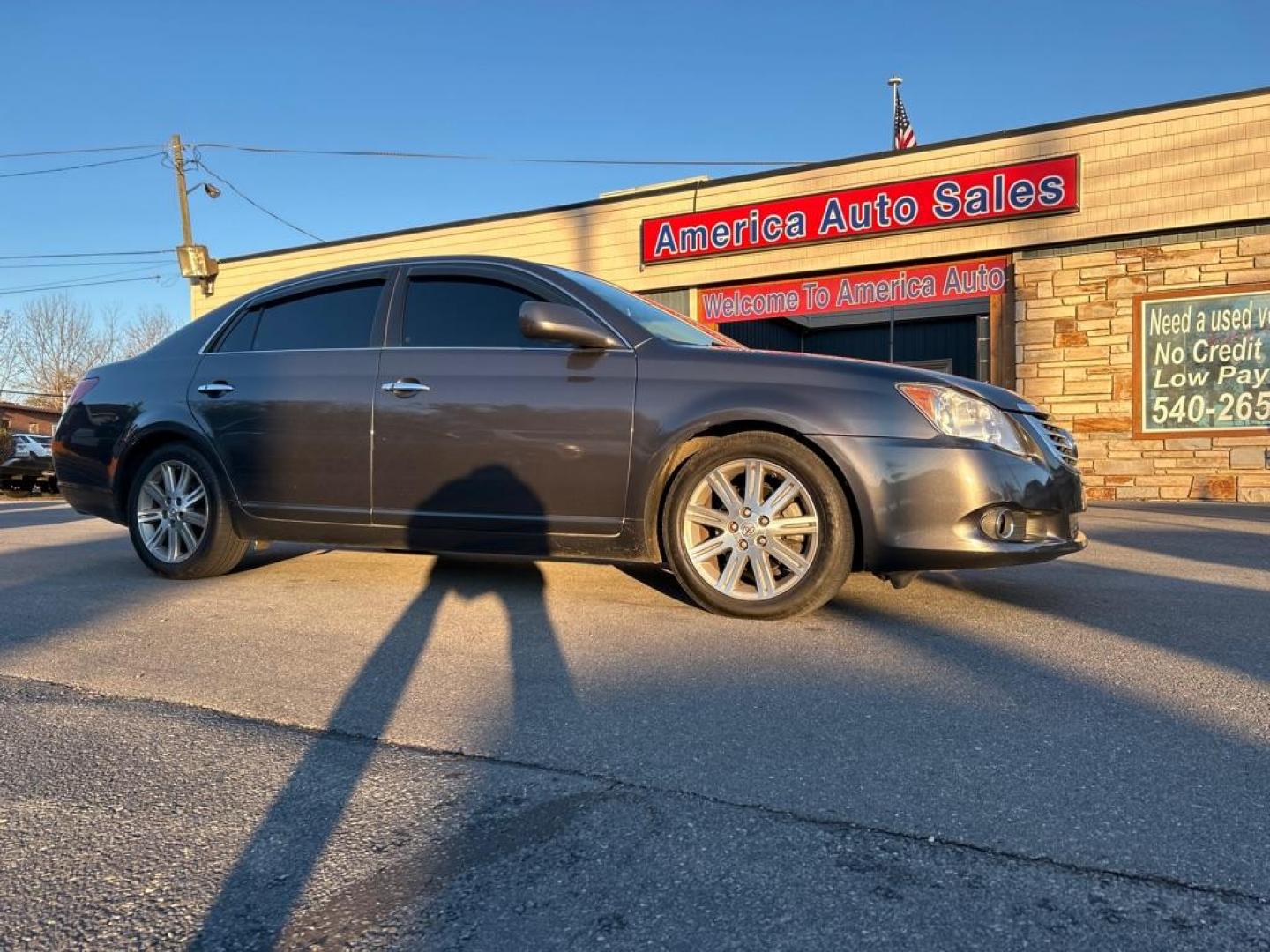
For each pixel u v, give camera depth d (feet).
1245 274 33.50
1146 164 34.58
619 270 44.75
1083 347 36.04
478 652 11.30
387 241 50.49
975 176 37.27
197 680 10.26
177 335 17.13
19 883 6.09
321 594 14.79
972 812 6.91
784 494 12.55
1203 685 9.82
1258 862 6.15
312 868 6.23
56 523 29.66
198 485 16.01
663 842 6.51
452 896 5.87
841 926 5.49
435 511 13.97
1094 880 5.96
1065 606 13.73
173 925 5.62
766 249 41.42
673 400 12.85
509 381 13.61
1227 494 34.04
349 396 14.51
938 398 12.28
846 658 10.89
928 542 11.94
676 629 12.32
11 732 8.73
